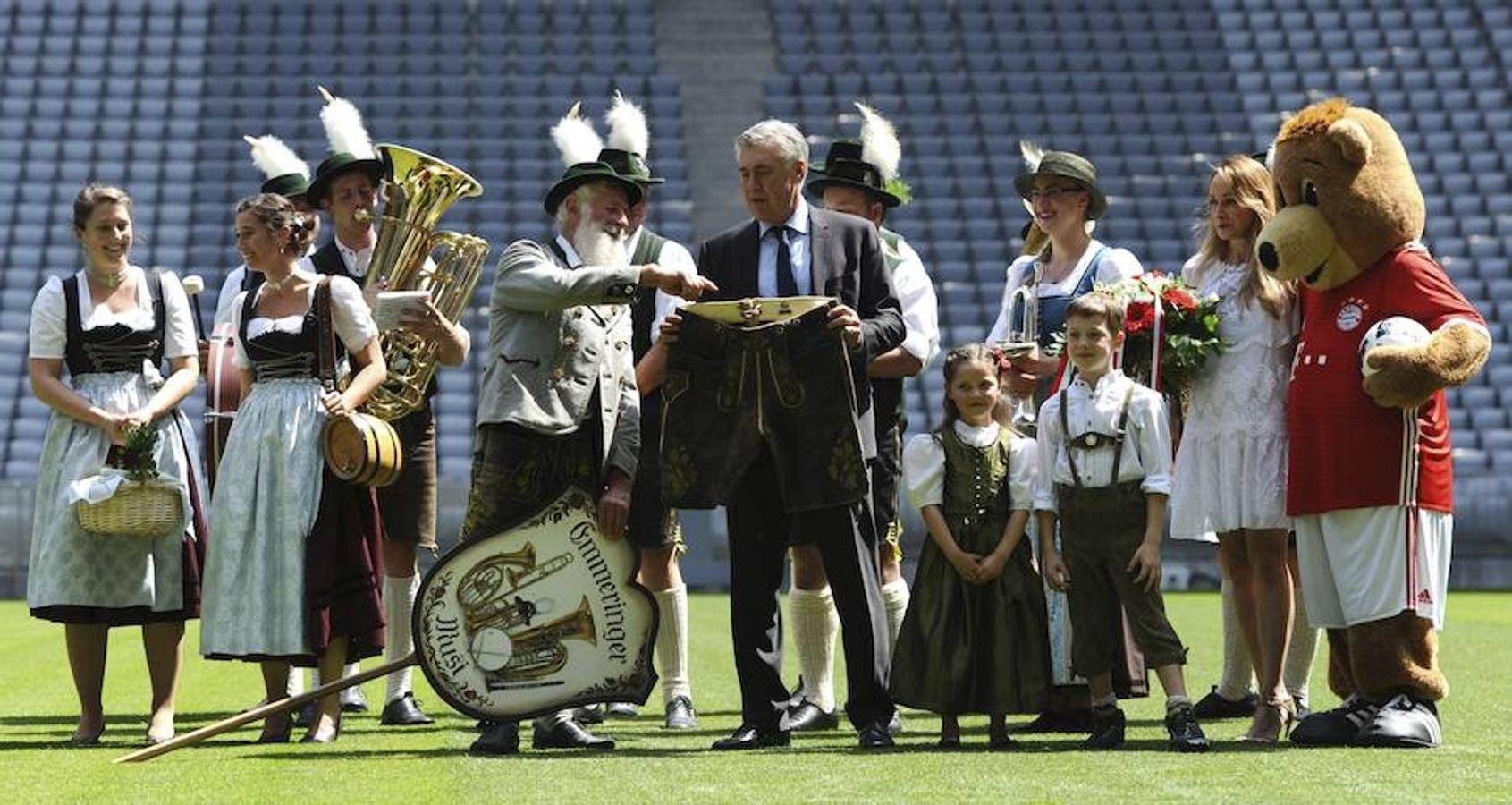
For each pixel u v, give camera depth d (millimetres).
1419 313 11938
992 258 46250
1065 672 13266
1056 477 12156
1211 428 12812
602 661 12039
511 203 47406
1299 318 12781
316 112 49750
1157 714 14750
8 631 24875
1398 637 11992
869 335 12297
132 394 13516
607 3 53531
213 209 46812
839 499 11812
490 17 52844
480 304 43969
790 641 20891
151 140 48750
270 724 12891
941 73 51594
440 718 14977
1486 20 53000
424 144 49000
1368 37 52625
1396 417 11945
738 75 52531
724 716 15180
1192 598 31812
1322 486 12062
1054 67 52062
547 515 12047
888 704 12227
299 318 12766
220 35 51656
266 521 12547
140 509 12883
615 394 12219
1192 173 49094
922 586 12398
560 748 12266
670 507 11961
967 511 12297
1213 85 51531
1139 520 11945
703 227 47906
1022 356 13984
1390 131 12320
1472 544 35188
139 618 13141
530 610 12000
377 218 15469
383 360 13016
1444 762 10984
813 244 12570
